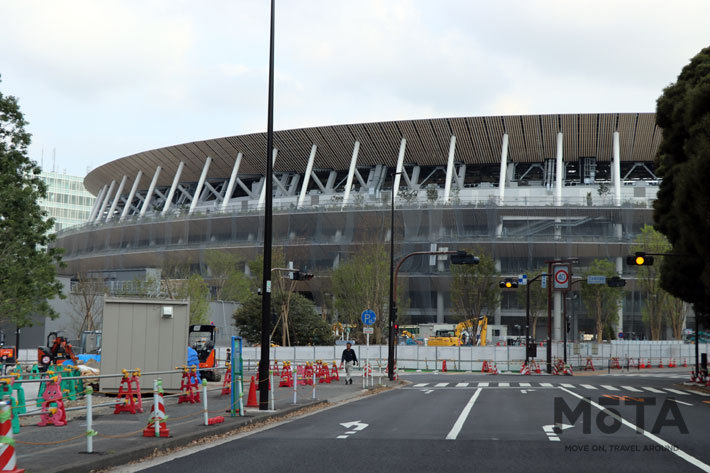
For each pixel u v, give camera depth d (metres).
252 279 88.88
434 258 104.75
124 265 126.06
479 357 66.19
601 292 93.31
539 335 112.38
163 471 11.54
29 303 31.47
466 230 105.31
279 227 112.19
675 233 42.38
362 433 16.83
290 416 21.97
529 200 105.25
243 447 14.41
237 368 20.16
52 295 32.44
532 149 111.38
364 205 107.19
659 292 90.19
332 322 88.31
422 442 14.98
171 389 27.22
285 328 66.81
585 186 109.56
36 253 31.75
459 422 19.48
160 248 118.75
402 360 66.88
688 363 80.75
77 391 26.08
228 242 114.50
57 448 13.38
